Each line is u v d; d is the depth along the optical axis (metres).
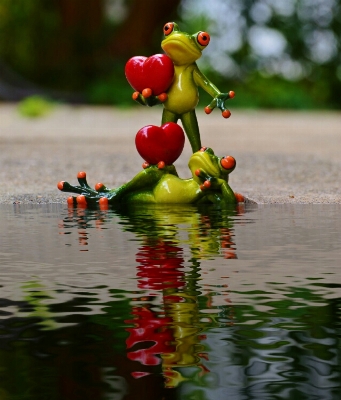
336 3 36.84
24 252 3.57
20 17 35.53
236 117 24.30
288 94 34.56
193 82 5.36
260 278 2.97
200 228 4.32
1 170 7.65
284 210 5.11
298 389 1.78
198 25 36.72
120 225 4.44
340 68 37.31
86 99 32.41
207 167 5.38
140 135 5.42
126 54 34.16
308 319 2.35
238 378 1.84
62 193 6.00
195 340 2.14
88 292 2.73
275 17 36.78
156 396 1.73
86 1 34.28
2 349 2.06
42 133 14.66
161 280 2.94
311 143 12.15
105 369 1.90
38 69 35.28
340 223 4.51
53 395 1.73
